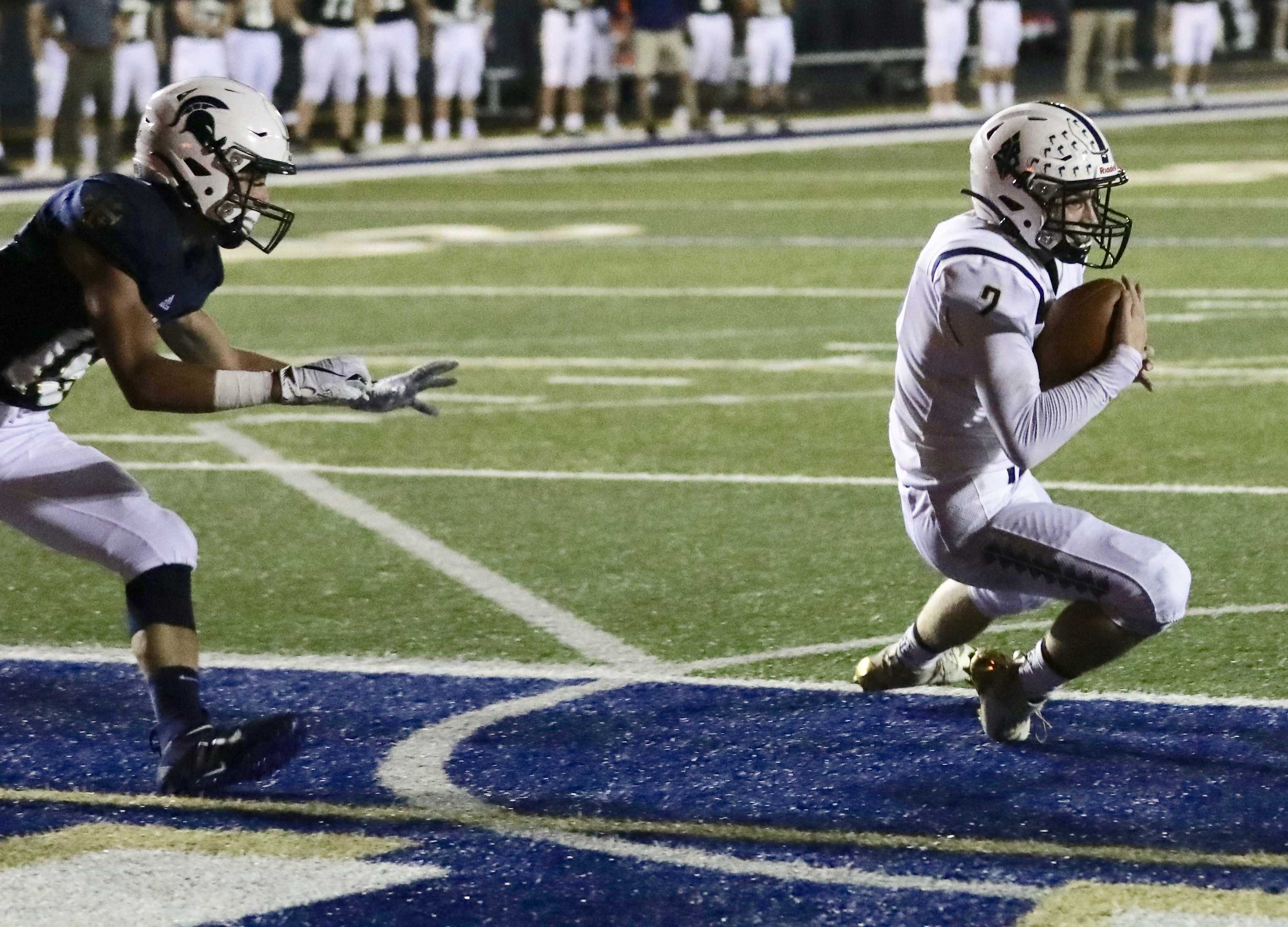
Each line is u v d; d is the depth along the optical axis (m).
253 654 15.44
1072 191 11.99
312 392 11.69
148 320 11.66
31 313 11.83
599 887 10.91
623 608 16.56
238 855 11.40
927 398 12.35
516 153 60.69
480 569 17.86
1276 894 10.70
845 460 22.09
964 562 12.56
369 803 12.25
